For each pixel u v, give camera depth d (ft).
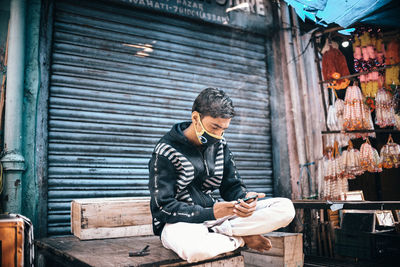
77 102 11.48
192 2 13.99
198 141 6.75
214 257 6.32
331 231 12.60
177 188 6.69
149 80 12.97
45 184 10.50
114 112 12.11
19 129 10.02
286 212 6.11
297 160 15.72
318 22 14.79
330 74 16.89
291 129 15.88
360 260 11.53
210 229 6.44
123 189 11.87
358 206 10.09
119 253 6.68
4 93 10.28
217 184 7.34
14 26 10.32
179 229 6.00
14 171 9.75
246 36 15.70
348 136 16.65
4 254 6.05
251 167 15.08
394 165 16.01
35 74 10.73
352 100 15.88
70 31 11.65
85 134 11.49
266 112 15.85
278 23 16.29
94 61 11.98
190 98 13.84
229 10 14.96
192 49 14.15
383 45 16.17
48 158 10.79
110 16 12.44
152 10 13.10
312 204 10.66
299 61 16.51
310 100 16.53
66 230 10.75
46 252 8.32
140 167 12.31
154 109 12.92
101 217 8.87
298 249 8.63
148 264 5.60
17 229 6.19
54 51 11.31
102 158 11.67
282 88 16.19
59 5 11.53
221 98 6.14
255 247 6.47
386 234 11.12
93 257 6.31
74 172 11.10
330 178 15.67
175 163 6.59
